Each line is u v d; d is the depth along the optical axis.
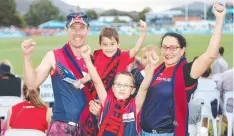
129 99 3.33
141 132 3.32
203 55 3.14
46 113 3.82
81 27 3.36
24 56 3.18
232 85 5.29
